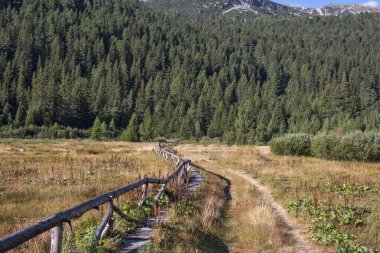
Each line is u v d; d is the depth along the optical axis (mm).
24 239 5168
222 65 199250
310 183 20750
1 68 141625
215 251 9719
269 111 133375
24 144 57625
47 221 5758
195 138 105562
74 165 25922
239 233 11422
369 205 15156
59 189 15750
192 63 187375
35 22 183250
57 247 6086
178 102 145375
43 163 27156
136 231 9609
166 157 34281
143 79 164875
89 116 124250
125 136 90438
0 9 194625
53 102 113062
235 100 155375
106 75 160125
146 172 22562
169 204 13164
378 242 10594
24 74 142625
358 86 169000
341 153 38031
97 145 62719
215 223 11961
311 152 42844
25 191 15273
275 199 16875
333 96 123062
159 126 119812
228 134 96875
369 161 37125
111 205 8688
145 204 11961
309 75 180875
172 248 8680
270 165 30734
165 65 188125
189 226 10414
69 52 171375
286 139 44969
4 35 161500
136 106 139375
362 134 38719
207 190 17875
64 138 94062
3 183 17312
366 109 135125
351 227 12117
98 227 8016
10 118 110625
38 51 166250
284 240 10859
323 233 11320
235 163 33344
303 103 129750
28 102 120250
